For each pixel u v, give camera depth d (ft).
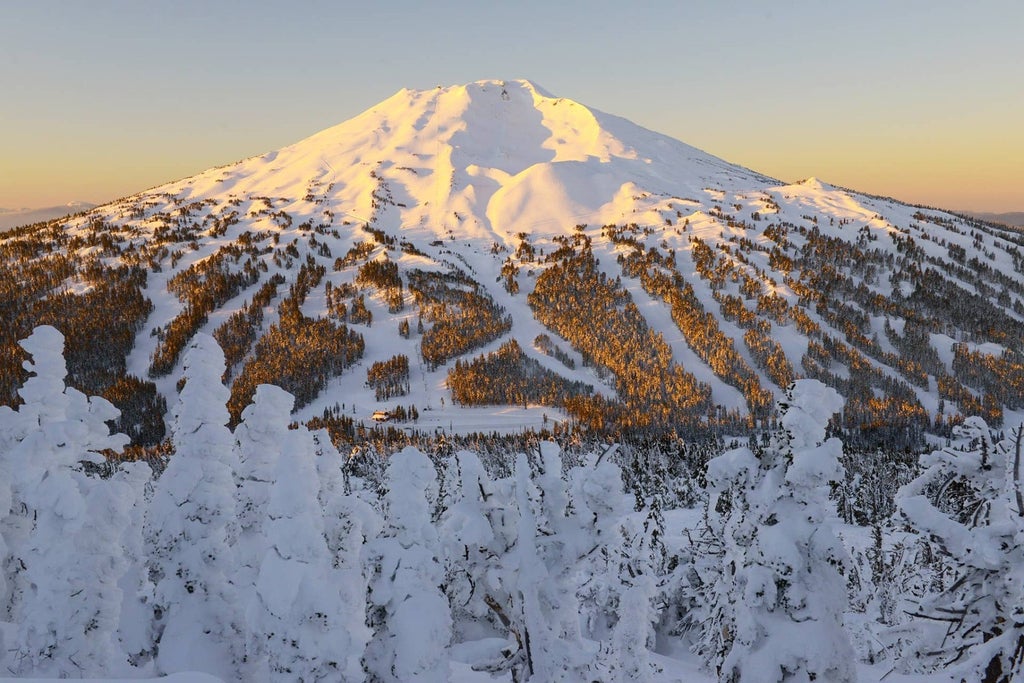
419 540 40.29
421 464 41.39
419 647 37.86
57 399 55.06
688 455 361.10
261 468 48.93
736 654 36.37
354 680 36.50
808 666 34.14
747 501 37.65
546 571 41.86
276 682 35.45
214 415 47.52
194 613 45.55
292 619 35.12
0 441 54.34
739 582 37.45
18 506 57.72
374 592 39.17
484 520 44.75
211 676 34.06
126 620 46.62
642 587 48.91
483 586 46.57
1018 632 35.55
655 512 80.64
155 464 343.87
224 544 46.98
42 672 43.42
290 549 36.14
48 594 43.80
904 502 42.73
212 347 48.57
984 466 45.27
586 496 43.11
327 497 50.01
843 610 35.73
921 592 85.56
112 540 46.26
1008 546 39.11
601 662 50.08
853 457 319.47
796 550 34.81
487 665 47.42
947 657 45.50
